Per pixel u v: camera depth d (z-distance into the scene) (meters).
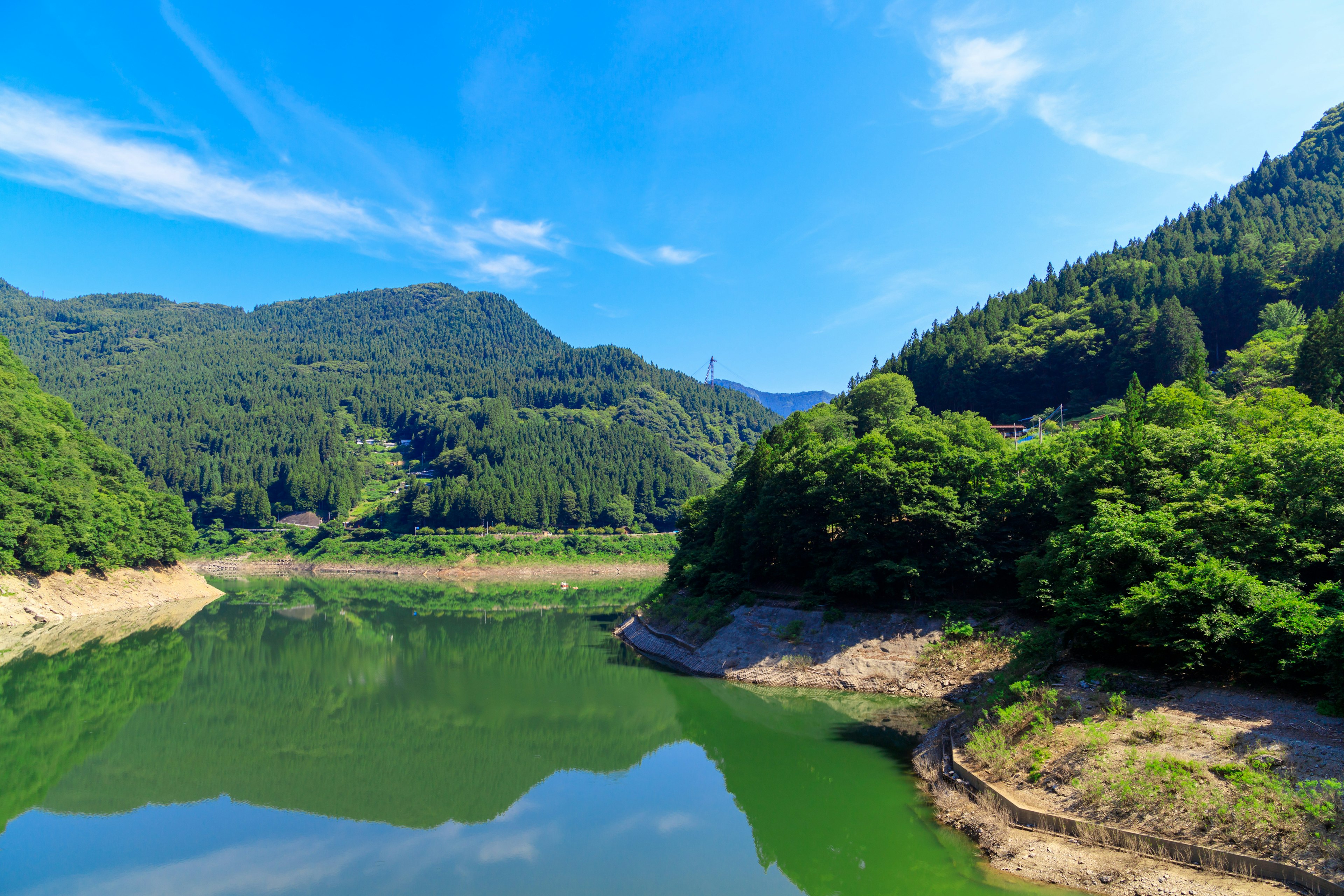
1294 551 29.84
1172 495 37.78
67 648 70.25
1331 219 145.88
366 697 53.81
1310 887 17.89
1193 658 28.14
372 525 199.88
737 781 33.28
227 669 64.06
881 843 25.80
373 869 26.48
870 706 43.97
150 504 111.31
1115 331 120.94
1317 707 24.02
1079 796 23.81
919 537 52.97
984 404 129.12
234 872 26.44
